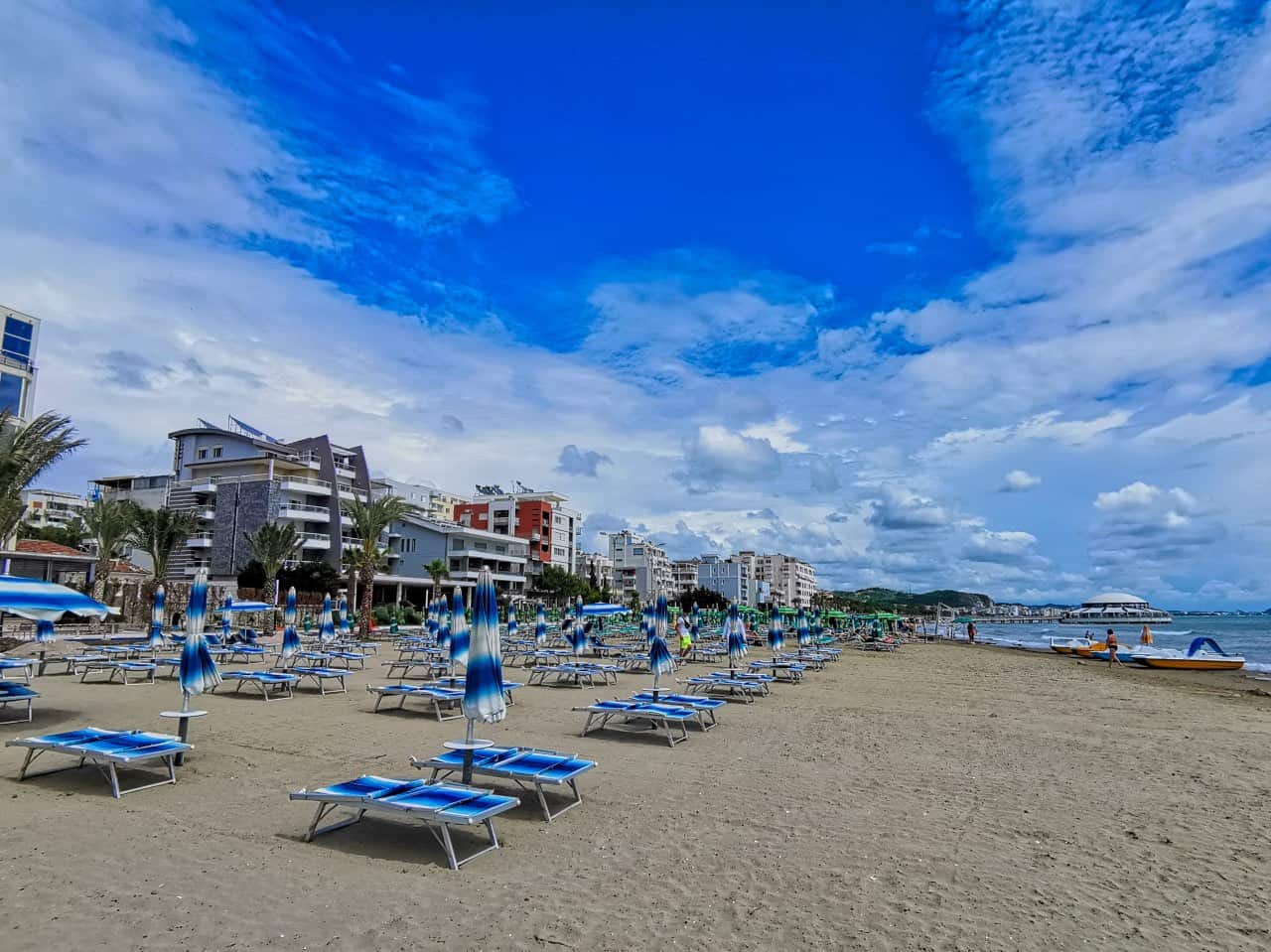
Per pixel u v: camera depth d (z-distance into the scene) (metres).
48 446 23.34
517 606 60.47
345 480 62.31
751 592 151.62
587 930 4.43
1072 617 168.12
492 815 5.60
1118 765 9.52
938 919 4.71
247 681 16.62
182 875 5.11
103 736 7.67
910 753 10.05
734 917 4.67
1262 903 5.07
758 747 10.38
